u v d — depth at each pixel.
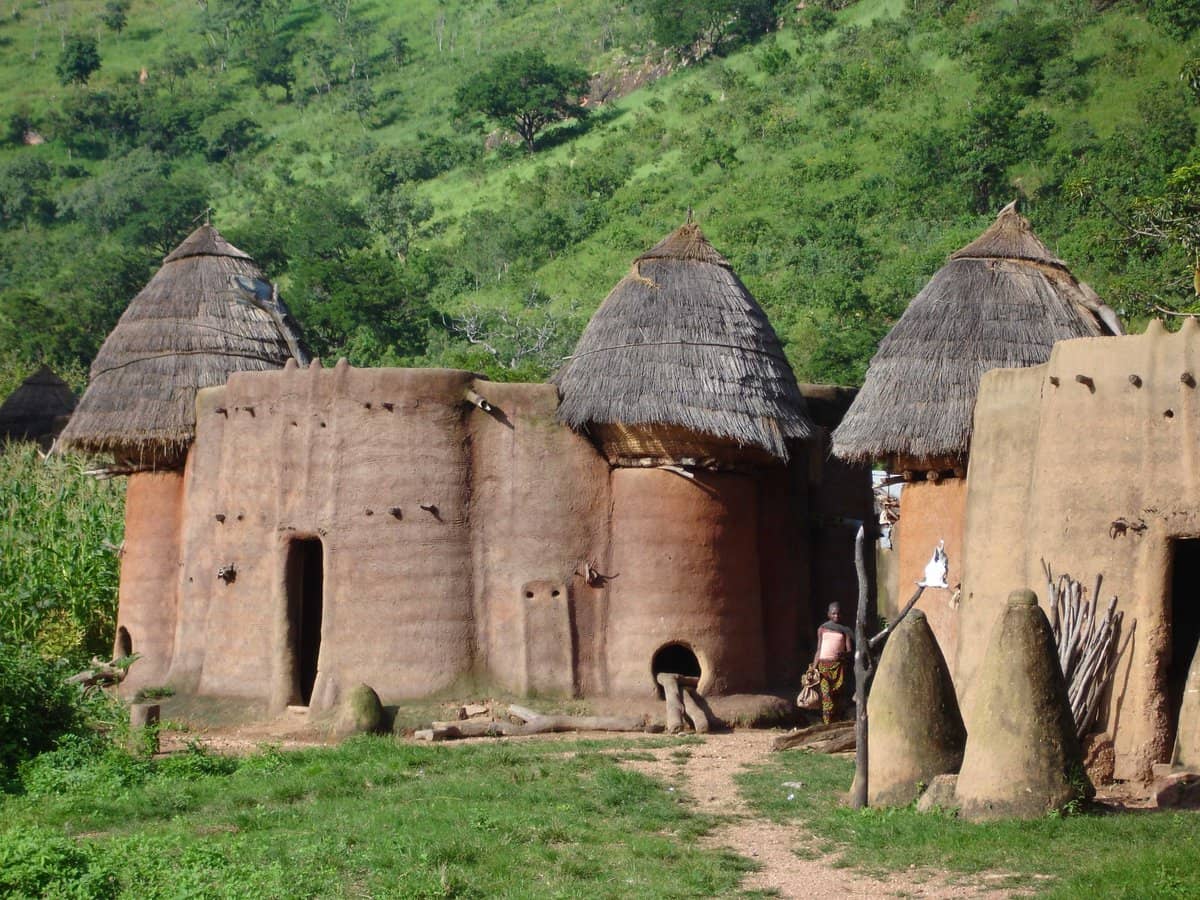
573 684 18.62
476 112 91.06
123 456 21.55
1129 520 13.15
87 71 113.81
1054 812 11.25
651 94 87.19
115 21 124.94
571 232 69.88
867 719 12.61
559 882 10.41
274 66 109.19
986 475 14.97
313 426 19.19
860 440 17.47
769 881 10.36
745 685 19.08
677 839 11.70
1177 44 64.75
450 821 12.25
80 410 21.34
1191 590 14.59
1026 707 11.49
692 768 14.86
